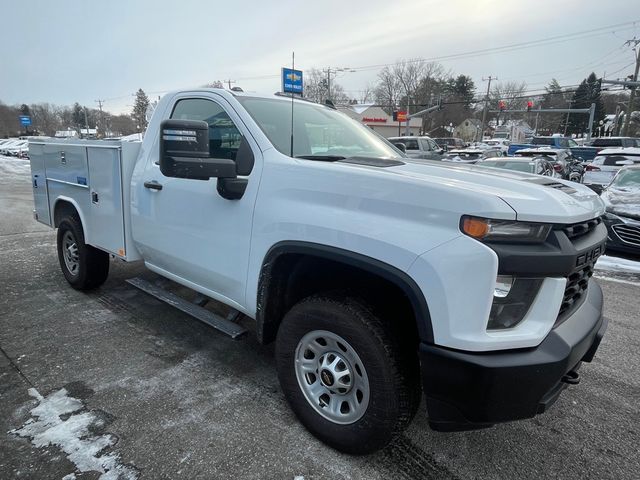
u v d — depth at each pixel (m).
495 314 1.87
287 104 3.30
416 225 1.96
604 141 25.03
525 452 2.51
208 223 2.97
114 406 2.79
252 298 2.74
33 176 5.33
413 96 71.81
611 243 7.07
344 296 2.32
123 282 5.14
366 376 2.21
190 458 2.36
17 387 2.98
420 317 1.94
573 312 2.21
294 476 2.25
